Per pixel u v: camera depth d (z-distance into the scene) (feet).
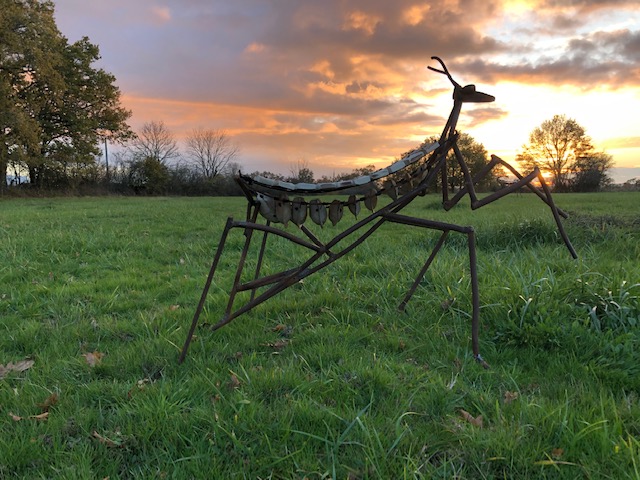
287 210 8.80
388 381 7.86
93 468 5.94
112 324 11.68
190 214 47.62
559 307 10.35
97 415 7.13
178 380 8.25
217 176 165.99
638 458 5.47
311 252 20.85
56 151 110.22
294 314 12.02
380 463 5.67
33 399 7.61
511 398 7.29
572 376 7.93
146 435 6.42
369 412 7.03
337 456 5.93
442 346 9.64
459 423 6.55
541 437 6.10
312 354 9.26
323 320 11.59
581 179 156.46
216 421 6.66
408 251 19.07
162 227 33.81
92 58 112.78
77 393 7.79
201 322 11.51
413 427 6.61
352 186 8.46
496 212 40.06
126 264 19.54
